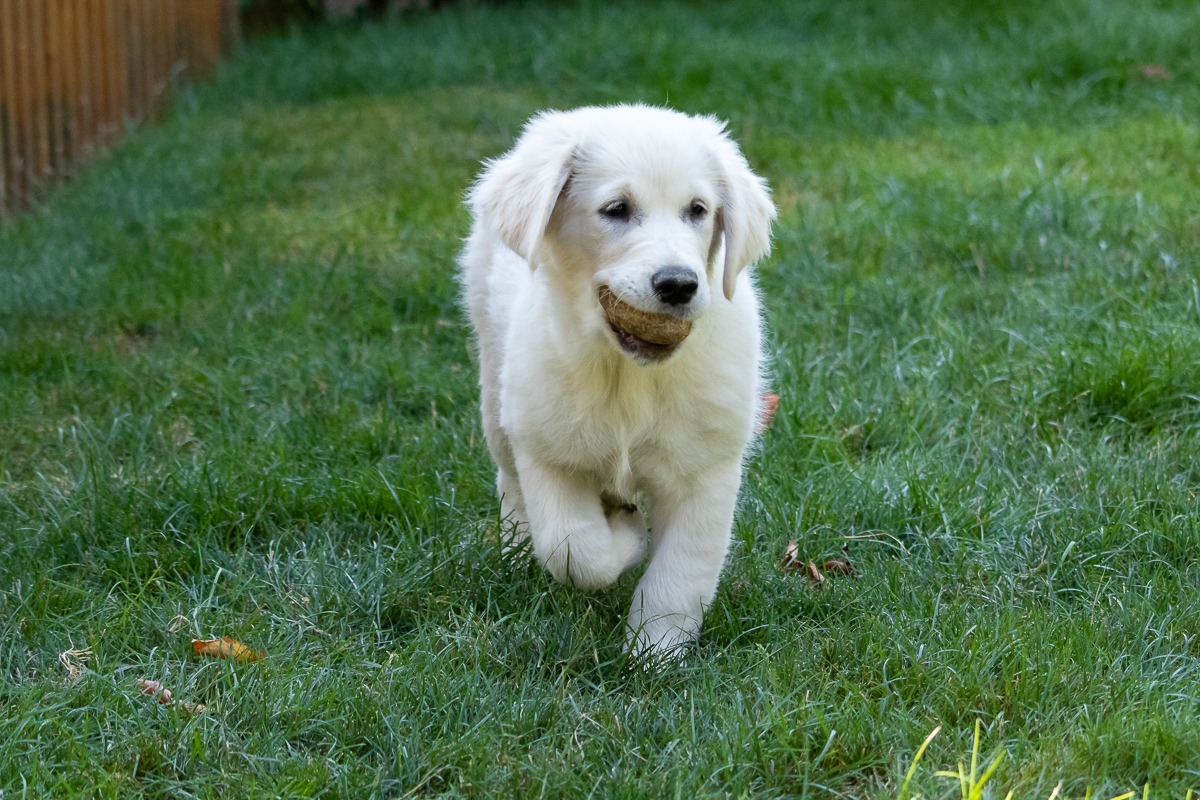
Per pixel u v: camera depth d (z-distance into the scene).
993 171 7.66
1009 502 4.21
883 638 3.39
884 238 6.66
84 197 8.26
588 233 3.26
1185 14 11.27
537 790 2.81
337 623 3.65
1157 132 8.36
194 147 9.45
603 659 3.44
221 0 12.78
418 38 12.83
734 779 2.82
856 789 2.86
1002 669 3.19
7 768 2.88
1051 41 10.47
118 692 3.19
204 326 6.04
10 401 5.16
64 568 4.00
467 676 3.24
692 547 3.48
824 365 5.26
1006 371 5.10
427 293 6.32
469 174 8.62
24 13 8.48
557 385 3.41
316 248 7.12
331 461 4.69
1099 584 3.66
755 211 3.40
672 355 3.16
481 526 4.18
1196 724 2.88
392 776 2.93
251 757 2.93
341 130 9.95
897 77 9.93
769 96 9.88
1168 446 4.48
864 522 4.19
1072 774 2.77
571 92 10.61
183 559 4.01
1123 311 5.54
